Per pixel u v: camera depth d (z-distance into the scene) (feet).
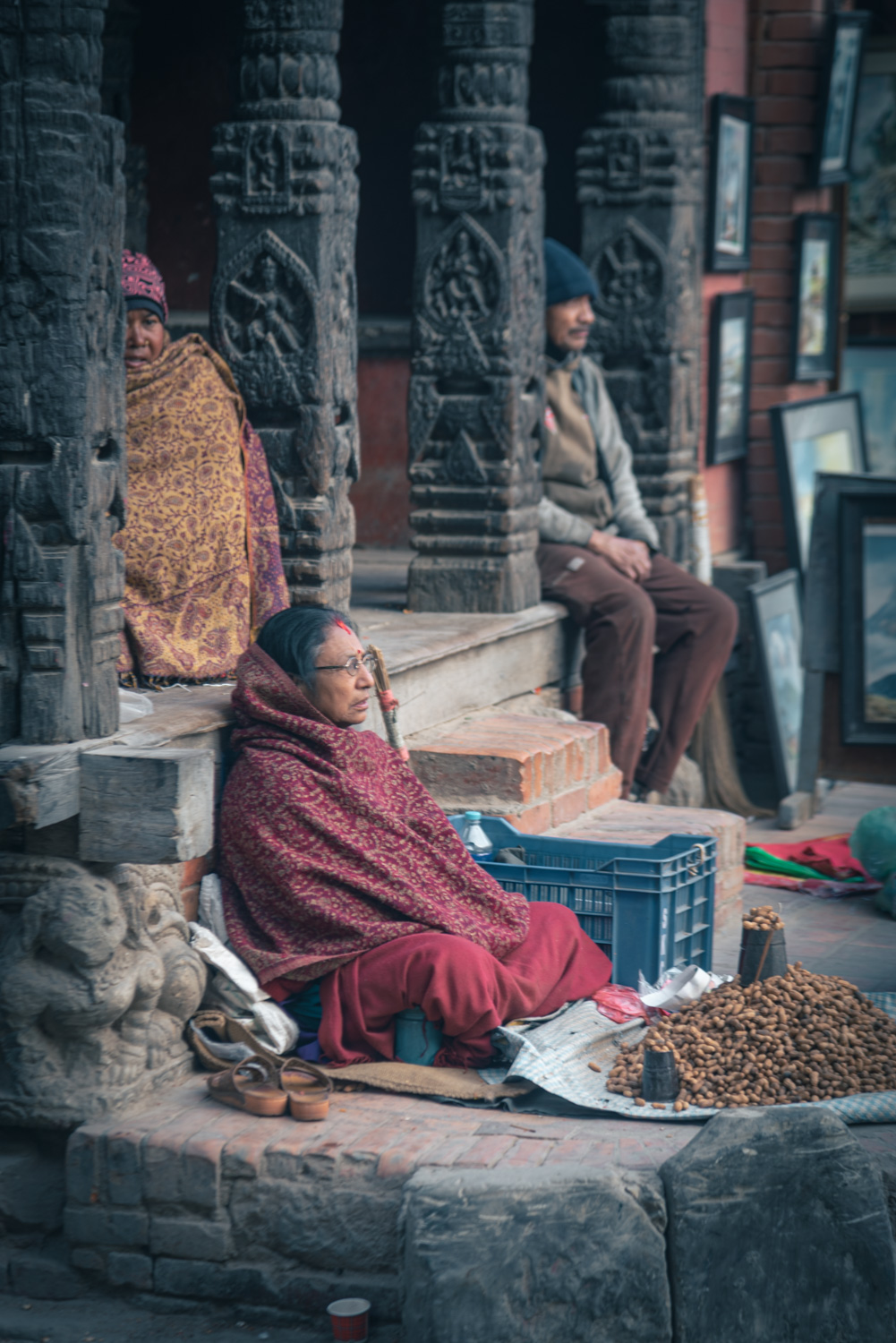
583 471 24.38
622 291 26.73
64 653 13.05
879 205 38.86
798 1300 11.62
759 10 31.19
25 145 12.50
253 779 14.53
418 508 22.13
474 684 20.90
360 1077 13.62
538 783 18.49
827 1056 13.78
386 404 30.19
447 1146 12.47
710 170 29.22
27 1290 13.16
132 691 15.51
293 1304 12.52
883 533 25.71
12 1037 13.21
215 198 17.94
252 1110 13.14
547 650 23.12
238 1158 12.55
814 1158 11.76
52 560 12.94
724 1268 11.55
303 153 17.61
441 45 21.03
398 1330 12.25
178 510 16.61
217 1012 14.12
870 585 25.86
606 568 23.21
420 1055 14.01
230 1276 12.64
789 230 31.55
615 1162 12.17
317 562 17.94
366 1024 13.92
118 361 13.35
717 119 29.04
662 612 24.77
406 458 30.25
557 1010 14.82
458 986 13.58
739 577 30.14
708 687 24.67
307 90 17.69
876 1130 12.96
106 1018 13.05
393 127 29.68
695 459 28.02
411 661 18.67
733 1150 11.73
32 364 12.71
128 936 13.42
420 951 13.70
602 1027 14.60
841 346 34.65
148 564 16.46
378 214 30.19
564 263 24.20
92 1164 12.85
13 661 13.08
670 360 26.73
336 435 18.17
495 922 14.73
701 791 26.63
